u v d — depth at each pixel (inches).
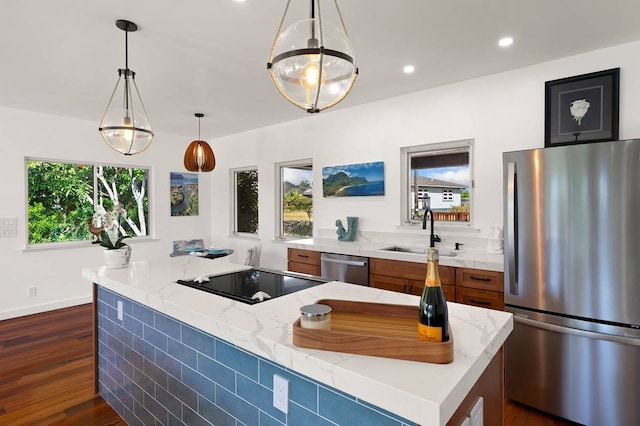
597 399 79.2
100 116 173.9
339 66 55.2
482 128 123.9
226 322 51.0
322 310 43.4
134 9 80.4
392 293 67.5
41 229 172.7
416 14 83.4
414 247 139.2
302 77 55.2
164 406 70.7
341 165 163.8
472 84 126.0
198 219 232.2
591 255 78.7
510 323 51.1
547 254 84.9
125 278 80.7
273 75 57.4
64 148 175.2
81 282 181.5
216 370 57.3
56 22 85.4
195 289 70.7
